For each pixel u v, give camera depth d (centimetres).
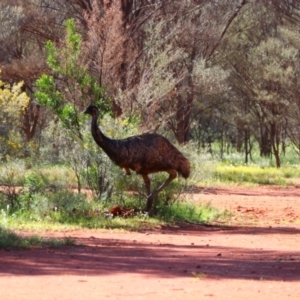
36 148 2425
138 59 3916
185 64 4625
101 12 3978
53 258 1392
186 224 2239
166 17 4244
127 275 1213
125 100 3250
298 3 5247
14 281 1139
